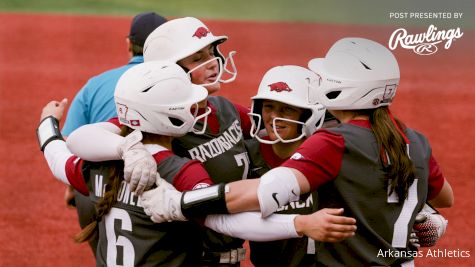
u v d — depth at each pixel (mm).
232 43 61281
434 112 42656
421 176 12898
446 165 33000
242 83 47094
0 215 26438
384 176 12469
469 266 21969
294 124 14945
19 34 62812
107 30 65312
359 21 70750
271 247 14680
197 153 14992
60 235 24781
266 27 68625
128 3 76938
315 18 72625
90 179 13406
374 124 12672
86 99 18406
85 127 13352
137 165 12133
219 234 15344
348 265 12594
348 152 12383
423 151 13102
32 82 48000
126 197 12883
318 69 13016
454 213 26828
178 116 12773
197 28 15789
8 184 29688
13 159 32812
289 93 14789
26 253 23297
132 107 12758
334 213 11734
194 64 15719
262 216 12016
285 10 76125
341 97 12742
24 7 73875
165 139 13172
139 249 12758
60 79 49031
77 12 72750
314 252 14281
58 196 28531
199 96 13016
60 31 64375
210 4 78062
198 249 13312
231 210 12102
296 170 12125
